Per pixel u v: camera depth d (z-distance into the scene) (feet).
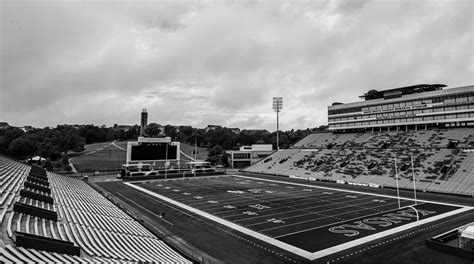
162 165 311.68
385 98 288.30
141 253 74.69
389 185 201.36
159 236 100.07
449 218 120.98
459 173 186.60
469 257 80.23
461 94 233.35
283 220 120.16
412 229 106.83
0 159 177.06
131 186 214.07
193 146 611.06
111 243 77.61
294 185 217.56
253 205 148.56
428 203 150.30
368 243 92.99
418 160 216.95
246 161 368.89
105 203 143.74
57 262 52.49
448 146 220.43
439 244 86.48
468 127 237.45
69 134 453.58
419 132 259.39
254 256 83.35
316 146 312.71
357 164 245.04
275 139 547.08
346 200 160.25
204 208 142.20
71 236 73.72
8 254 48.98
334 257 82.33
